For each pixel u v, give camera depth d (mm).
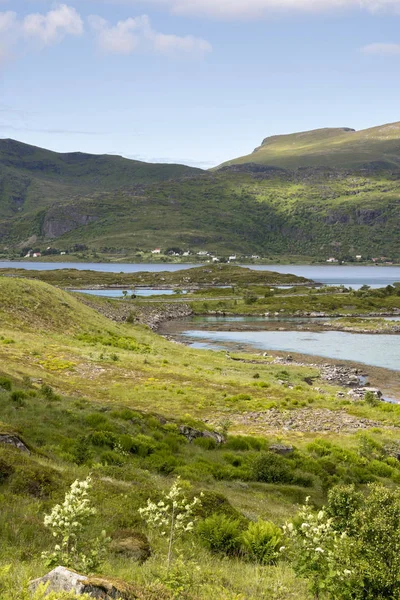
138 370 64562
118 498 17625
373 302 197000
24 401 34125
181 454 33719
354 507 16078
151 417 39062
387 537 10734
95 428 32469
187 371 68688
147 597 8523
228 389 59938
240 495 26938
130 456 29625
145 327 124625
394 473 36562
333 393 65188
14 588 7484
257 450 38969
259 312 182625
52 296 99000
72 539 10969
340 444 41969
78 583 7742
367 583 10289
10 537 12625
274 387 63531
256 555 15188
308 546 11062
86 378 56531
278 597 11438
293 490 30047
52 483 17000
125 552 13047
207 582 11477
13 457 17906
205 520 16594
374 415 53219
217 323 156250
